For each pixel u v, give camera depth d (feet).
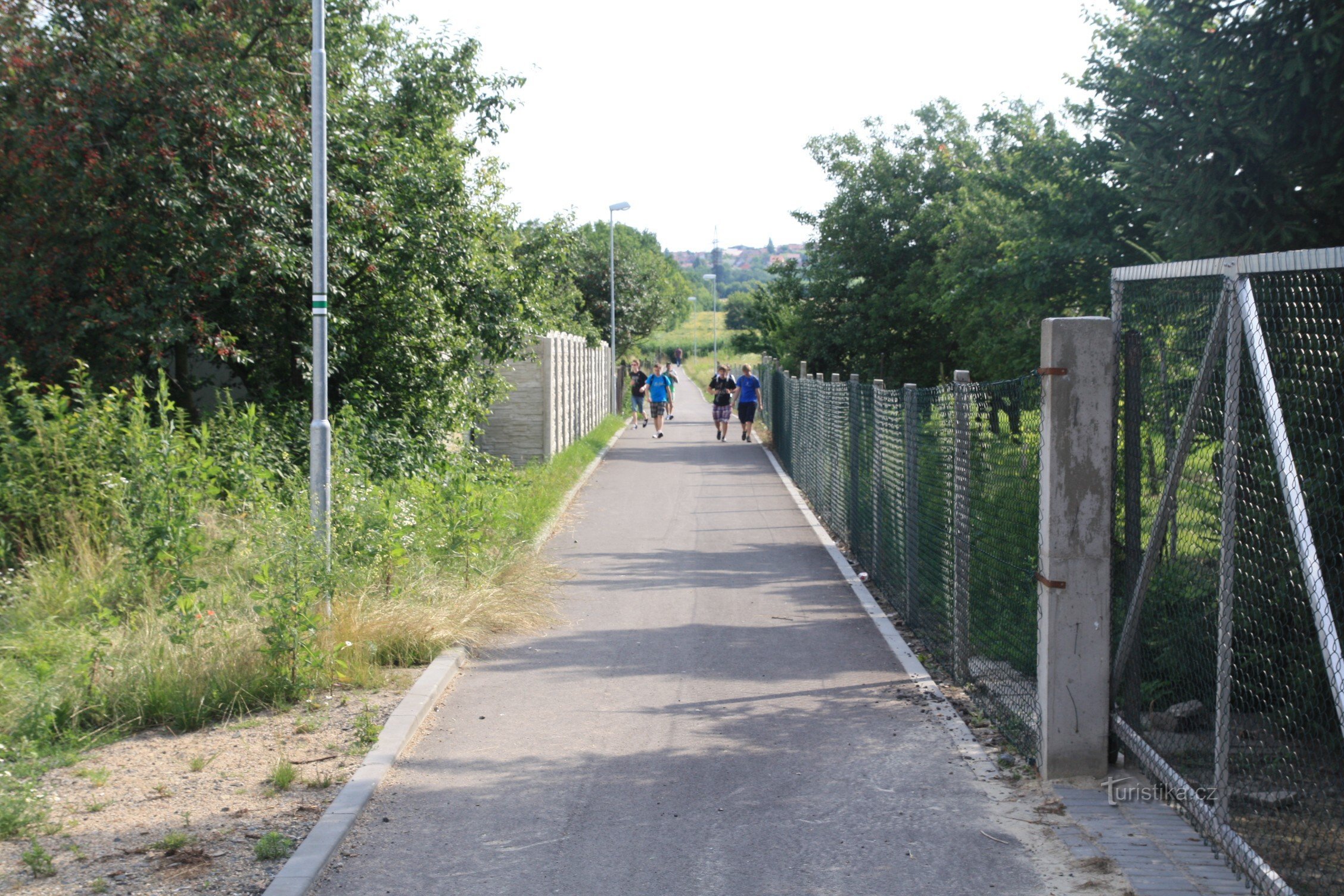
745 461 77.77
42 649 22.27
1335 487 15.47
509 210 59.31
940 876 13.58
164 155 34.99
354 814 15.49
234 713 20.43
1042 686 16.96
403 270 45.14
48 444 29.89
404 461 45.29
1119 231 40.24
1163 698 17.16
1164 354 16.12
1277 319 14.24
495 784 17.10
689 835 15.03
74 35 36.70
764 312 153.17
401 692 21.72
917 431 27.53
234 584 25.62
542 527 43.96
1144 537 16.76
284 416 42.45
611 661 24.88
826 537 43.80
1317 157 21.71
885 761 17.90
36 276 34.58
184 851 14.24
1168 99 24.81
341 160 41.88
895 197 98.17
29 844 14.44
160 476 27.09
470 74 51.16
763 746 18.80
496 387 58.54
